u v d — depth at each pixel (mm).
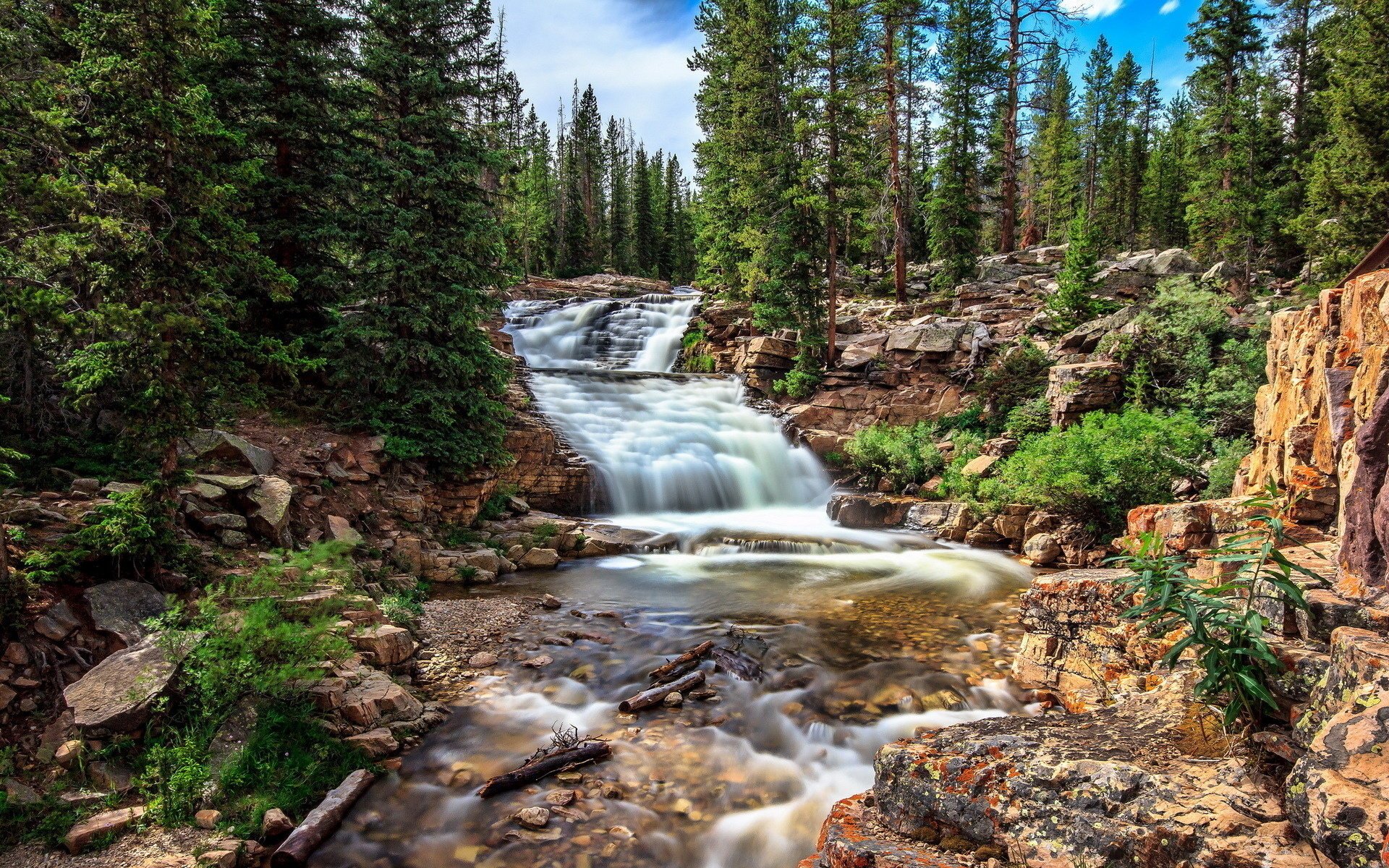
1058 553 15445
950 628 10922
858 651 9906
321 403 15172
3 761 5746
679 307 37219
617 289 50250
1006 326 27812
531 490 18547
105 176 8141
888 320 33000
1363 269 6496
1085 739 4500
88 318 7629
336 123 16172
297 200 16188
